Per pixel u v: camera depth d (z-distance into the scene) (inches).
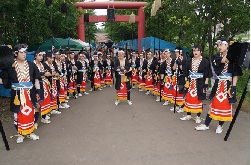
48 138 180.9
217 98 182.4
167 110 259.6
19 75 165.2
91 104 292.5
